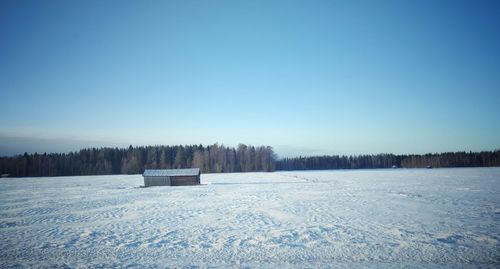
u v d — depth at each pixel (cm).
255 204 2706
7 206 2769
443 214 2052
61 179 8225
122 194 3875
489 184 4450
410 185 4544
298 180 6494
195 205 2694
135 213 2286
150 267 1057
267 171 13500
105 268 1052
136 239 1474
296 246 1318
